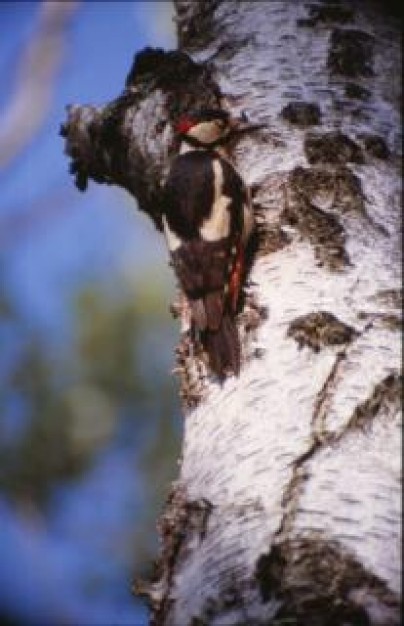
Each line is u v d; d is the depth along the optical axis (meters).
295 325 8.95
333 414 8.34
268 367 8.84
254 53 11.35
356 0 11.73
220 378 9.09
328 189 9.84
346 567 7.54
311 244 9.52
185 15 12.63
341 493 7.89
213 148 10.76
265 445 8.34
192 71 11.27
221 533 8.12
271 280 9.44
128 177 11.75
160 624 8.34
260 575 7.71
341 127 10.41
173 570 8.43
